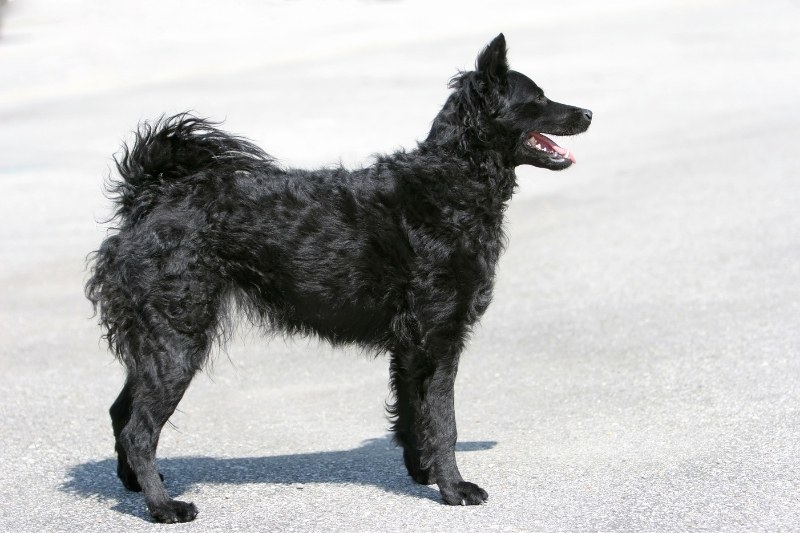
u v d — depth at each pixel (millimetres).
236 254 8625
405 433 9109
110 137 26938
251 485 9016
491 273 8906
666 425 10141
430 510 8297
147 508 8406
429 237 8656
